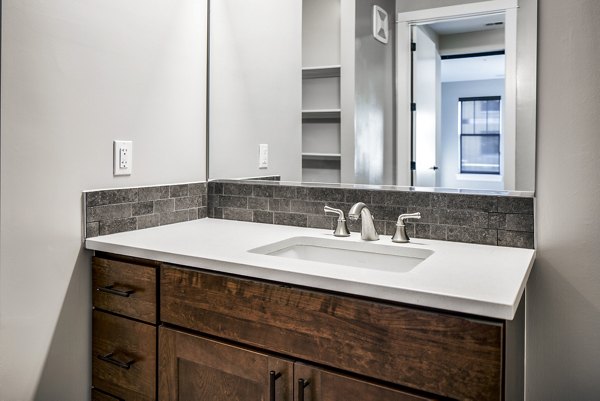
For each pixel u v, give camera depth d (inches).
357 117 61.6
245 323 45.0
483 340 34.3
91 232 57.3
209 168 72.9
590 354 51.3
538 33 51.7
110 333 55.6
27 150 50.9
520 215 52.6
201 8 71.3
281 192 67.2
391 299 37.5
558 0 50.7
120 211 60.6
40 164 52.2
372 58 60.1
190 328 48.8
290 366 42.4
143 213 63.4
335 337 40.1
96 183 57.9
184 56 68.7
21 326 51.4
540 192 52.4
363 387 38.9
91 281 57.7
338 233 58.7
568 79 50.7
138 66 62.1
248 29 69.1
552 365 53.0
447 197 55.9
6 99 48.9
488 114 53.7
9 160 49.5
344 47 62.1
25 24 50.1
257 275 43.9
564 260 51.8
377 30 59.5
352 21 61.4
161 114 65.6
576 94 50.4
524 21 52.0
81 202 56.4
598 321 50.7
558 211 51.7
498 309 33.6
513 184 52.9
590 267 50.7
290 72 66.6
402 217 55.6
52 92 52.8
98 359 56.9
